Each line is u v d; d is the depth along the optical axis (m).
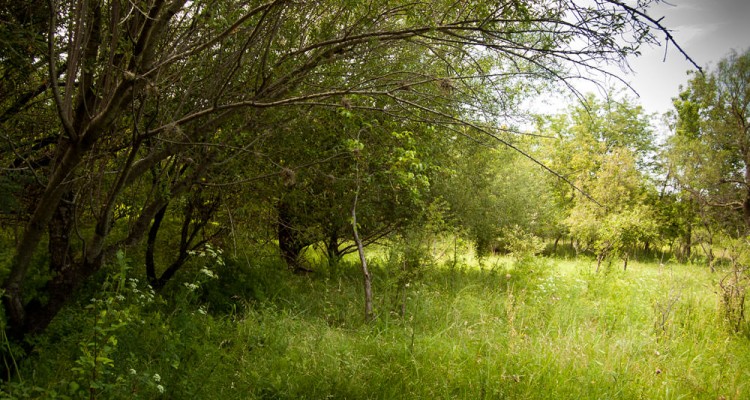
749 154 19.44
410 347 5.14
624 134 26.33
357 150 5.10
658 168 25.44
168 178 4.84
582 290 9.40
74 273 3.82
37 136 4.91
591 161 22.61
